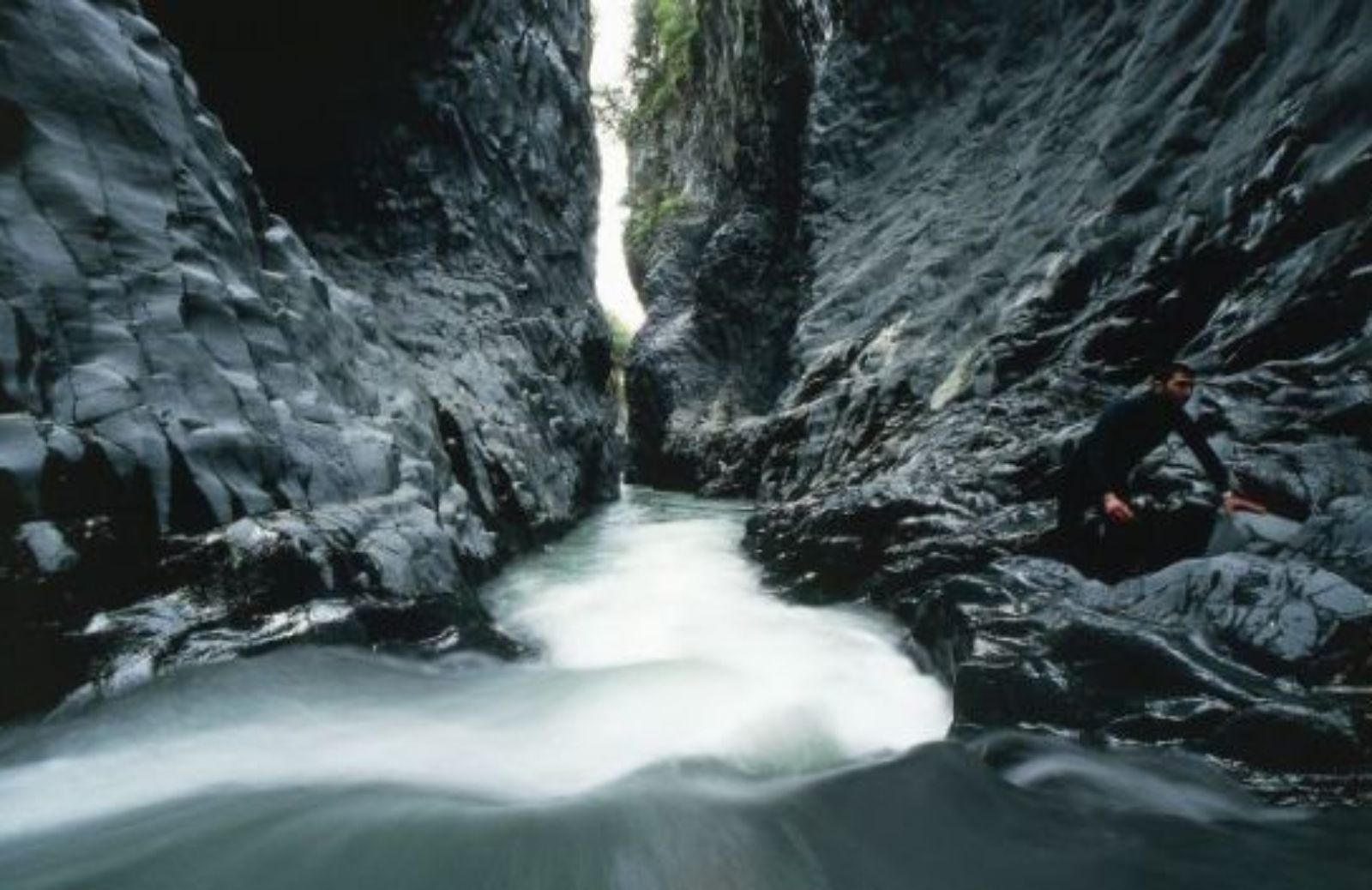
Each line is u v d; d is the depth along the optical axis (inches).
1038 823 128.1
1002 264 478.6
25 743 148.7
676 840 127.5
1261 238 293.6
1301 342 252.4
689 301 1159.6
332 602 207.5
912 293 541.0
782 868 120.0
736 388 962.1
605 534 519.8
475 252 589.3
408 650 212.8
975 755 149.1
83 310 201.2
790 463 565.9
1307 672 138.3
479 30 621.0
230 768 151.5
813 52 832.3
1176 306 327.0
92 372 195.9
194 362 222.4
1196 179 358.6
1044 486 273.6
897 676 211.5
